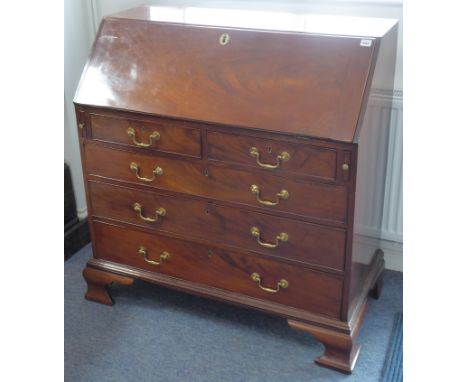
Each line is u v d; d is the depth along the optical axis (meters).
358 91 1.82
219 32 2.02
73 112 2.69
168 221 2.20
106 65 2.13
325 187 1.88
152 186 2.17
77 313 2.43
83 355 2.21
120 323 2.37
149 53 2.08
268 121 1.87
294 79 1.89
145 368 2.15
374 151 2.04
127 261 2.37
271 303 2.16
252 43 1.97
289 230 2.01
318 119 1.82
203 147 2.01
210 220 2.12
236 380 2.10
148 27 2.11
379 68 1.89
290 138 1.85
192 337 2.30
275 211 2.00
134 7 2.54
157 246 2.27
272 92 1.90
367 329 2.32
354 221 1.91
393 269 2.65
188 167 2.07
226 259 2.17
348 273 1.98
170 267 2.29
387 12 2.28
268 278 2.13
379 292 2.49
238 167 1.98
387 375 2.09
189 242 2.20
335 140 1.79
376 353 2.20
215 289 2.24
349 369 2.10
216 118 1.93
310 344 2.25
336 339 2.07
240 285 2.19
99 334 2.32
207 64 2.00
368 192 2.07
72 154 2.77
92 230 2.37
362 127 1.80
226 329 2.33
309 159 1.86
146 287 2.58
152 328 2.35
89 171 2.26
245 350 2.23
